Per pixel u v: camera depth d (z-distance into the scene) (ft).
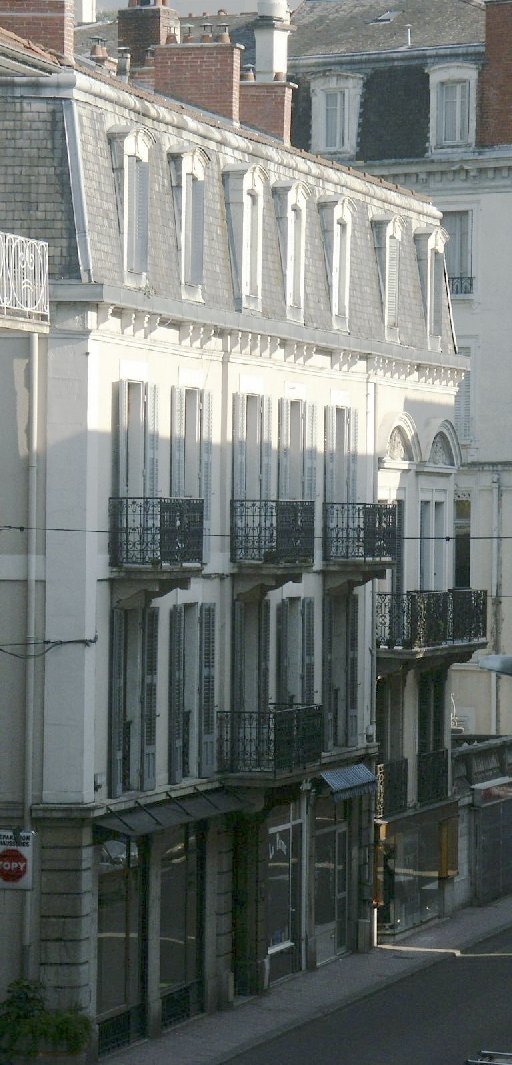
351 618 195.62
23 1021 144.66
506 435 274.98
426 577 216.95
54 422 147.54
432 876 219.00
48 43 153.89
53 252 147.13
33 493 147.54
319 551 189.57
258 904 177.88
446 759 222.07
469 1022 170.40
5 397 147.84
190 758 167.84
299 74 282.77
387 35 289.53
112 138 153.58
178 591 163.63
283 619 181.98
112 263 151.12
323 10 299.17
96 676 150.30
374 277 203.00
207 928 170.71
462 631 217.56
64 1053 145.38
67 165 148.15
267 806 172.86
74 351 147.54
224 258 171.63
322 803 192.95
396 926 207.82
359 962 196.34
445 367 217.56
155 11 219.82
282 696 181.98
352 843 199.93
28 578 147.74
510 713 272.92
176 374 163.02
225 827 172.86
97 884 151.02
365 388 199.82
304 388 186.91
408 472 211.41
